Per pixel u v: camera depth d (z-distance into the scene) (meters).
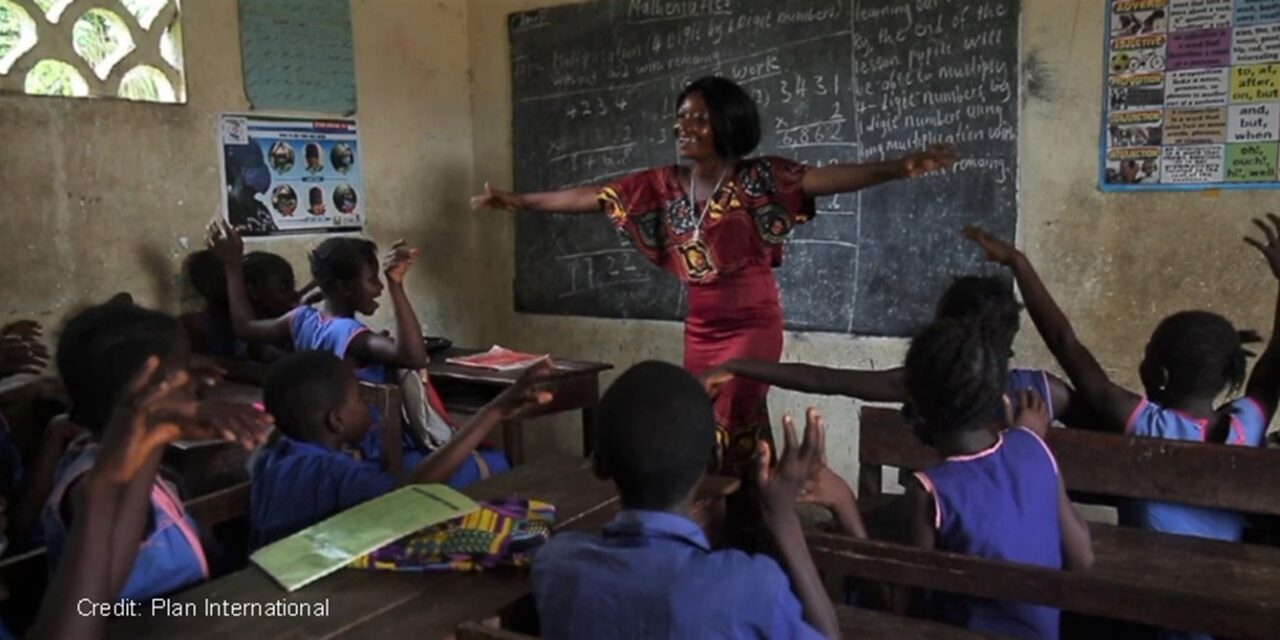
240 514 1.93
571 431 4.38
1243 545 1.84
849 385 2.23
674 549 1.21
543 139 4.30
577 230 4.25
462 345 4.57
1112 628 1.87
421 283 4.37
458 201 4.50
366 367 2.88
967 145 3.29
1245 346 2.85
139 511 1.24
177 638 1.27
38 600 1.60
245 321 3.23
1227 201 2.87
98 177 3.26
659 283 4.05
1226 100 2.84
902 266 3.47
